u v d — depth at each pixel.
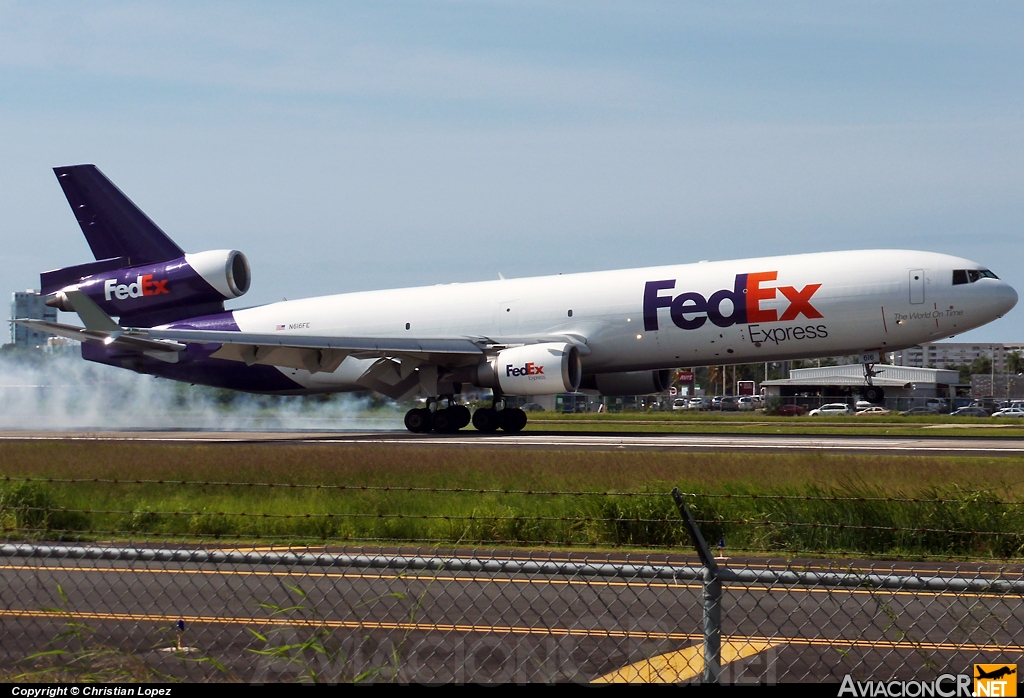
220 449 97.81
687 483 67.31
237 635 32.94
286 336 136.62
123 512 58.94
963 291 127.62
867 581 24.69
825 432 154.12
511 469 79.94
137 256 170.62
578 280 148.88
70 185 171.12
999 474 76.19
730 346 137.88
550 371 137.12
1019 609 37.94
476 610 36.91
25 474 80.50
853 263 132.75
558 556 51.34
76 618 34.62
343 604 37.38
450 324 154.12
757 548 55.19
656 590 40.41
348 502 65.00
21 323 132.88
